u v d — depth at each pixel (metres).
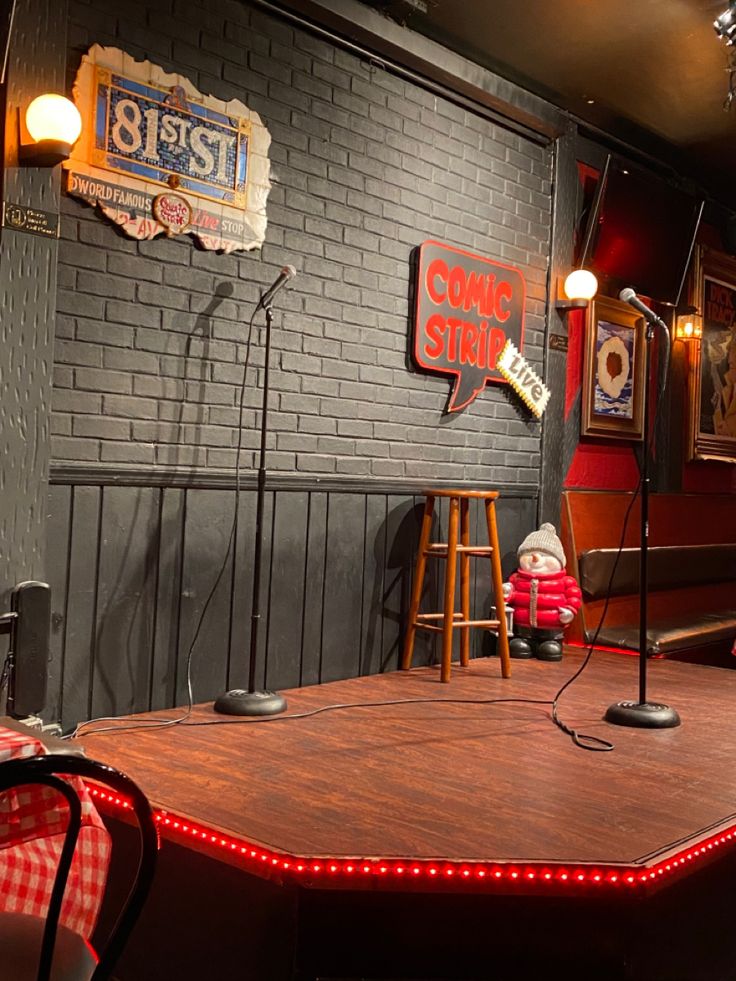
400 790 2.69
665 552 5.85
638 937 2.35
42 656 3.10
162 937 2.56
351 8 4.04
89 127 3.30
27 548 3.14
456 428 4.82
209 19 3.66
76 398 3.33
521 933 2.30
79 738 3.14
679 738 3.33
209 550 3.75
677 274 6.14
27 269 3.12
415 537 4.61
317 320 4.12
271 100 3.90
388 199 4.41
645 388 3.48
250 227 3.83
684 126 5.62
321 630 4.18
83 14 3.28
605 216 5.47
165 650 3.61
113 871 2.69
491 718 3.56
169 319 3.59
